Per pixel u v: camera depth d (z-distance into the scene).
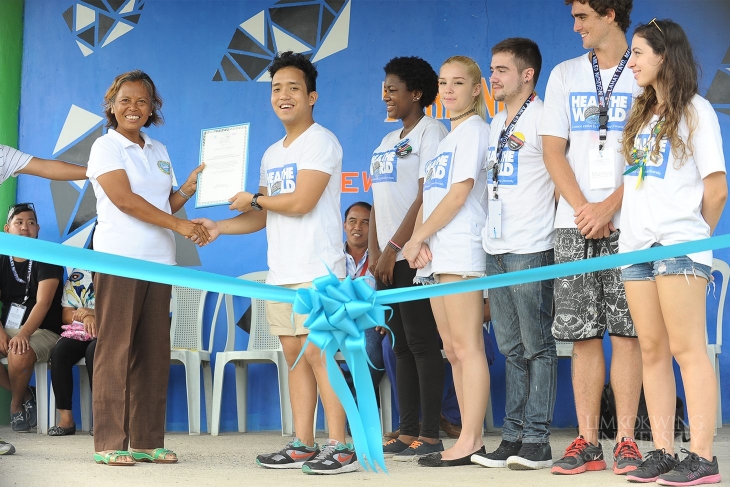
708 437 2.83
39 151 6.23
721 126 5.75
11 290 5.77
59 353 5.45
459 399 3.73
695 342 2.83
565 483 2.91
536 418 3.37
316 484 2.96
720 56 5.78
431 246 3.66
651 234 2.90
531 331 3.39
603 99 3.31
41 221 6.17
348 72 6.04
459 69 3.64
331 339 1.42
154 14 6.21
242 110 6.12
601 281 3.27
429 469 3.38
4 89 6.14
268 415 5.88
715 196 2.84
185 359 5.55
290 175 3.52
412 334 3.80
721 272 5.54
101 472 3.31
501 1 5.95
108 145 3.60
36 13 6.29
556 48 5.90
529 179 3.46
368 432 1.38
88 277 5.84
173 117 6.15
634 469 2.95
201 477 3.19
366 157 6.00
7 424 6.00
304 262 3.46
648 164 2.93
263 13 6.14
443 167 3.64
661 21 2.93
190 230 3.62
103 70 6.23
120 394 3.56
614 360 3.25
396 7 6.04
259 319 5.89
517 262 3.43
